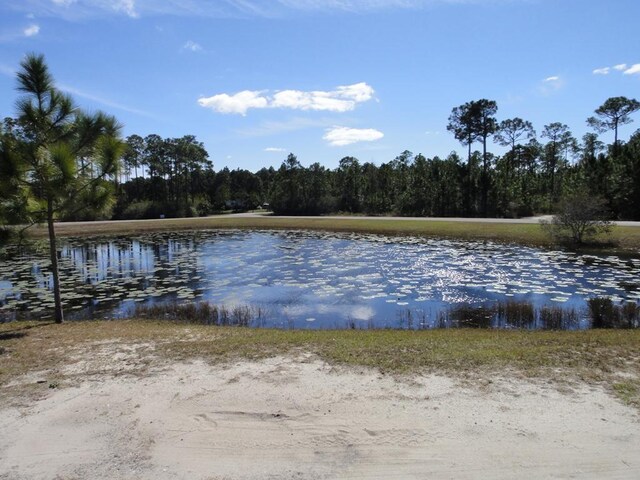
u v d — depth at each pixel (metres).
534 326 10.07
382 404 4.92
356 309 11.92
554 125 68.56
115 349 7.45
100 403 5.19
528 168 73.56
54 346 7.76
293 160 63.34
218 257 21.61
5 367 6.59
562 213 21.95
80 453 4.14
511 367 5.96
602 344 7.04
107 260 21.86
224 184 78.75
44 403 5.23
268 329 9.60
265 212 67.56
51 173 9.12
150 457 4.04
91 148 9.75
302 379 5.71
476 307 11.74
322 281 15.41
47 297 14.31
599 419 4.48
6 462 4.02
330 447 4.11
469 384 5.41
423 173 54.66
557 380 5.47
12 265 20.92
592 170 43.28
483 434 4.25
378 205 57.31
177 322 10.81
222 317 11.30
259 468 3.83
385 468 3.77
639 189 35.06
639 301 11.82
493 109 47.22
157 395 5.37
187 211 59.44
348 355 6.62
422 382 5.50
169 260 21.20
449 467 3.75
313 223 37.88
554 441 4.10
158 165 66.88
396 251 21.78
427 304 12.19
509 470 3.68
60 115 9.37
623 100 52.59
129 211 57.19
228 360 6.57
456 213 48.72
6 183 8.77
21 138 8.99
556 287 13.66
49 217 10.02
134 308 12.70
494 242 23.78
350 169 63.00
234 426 4.56
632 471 3.64
